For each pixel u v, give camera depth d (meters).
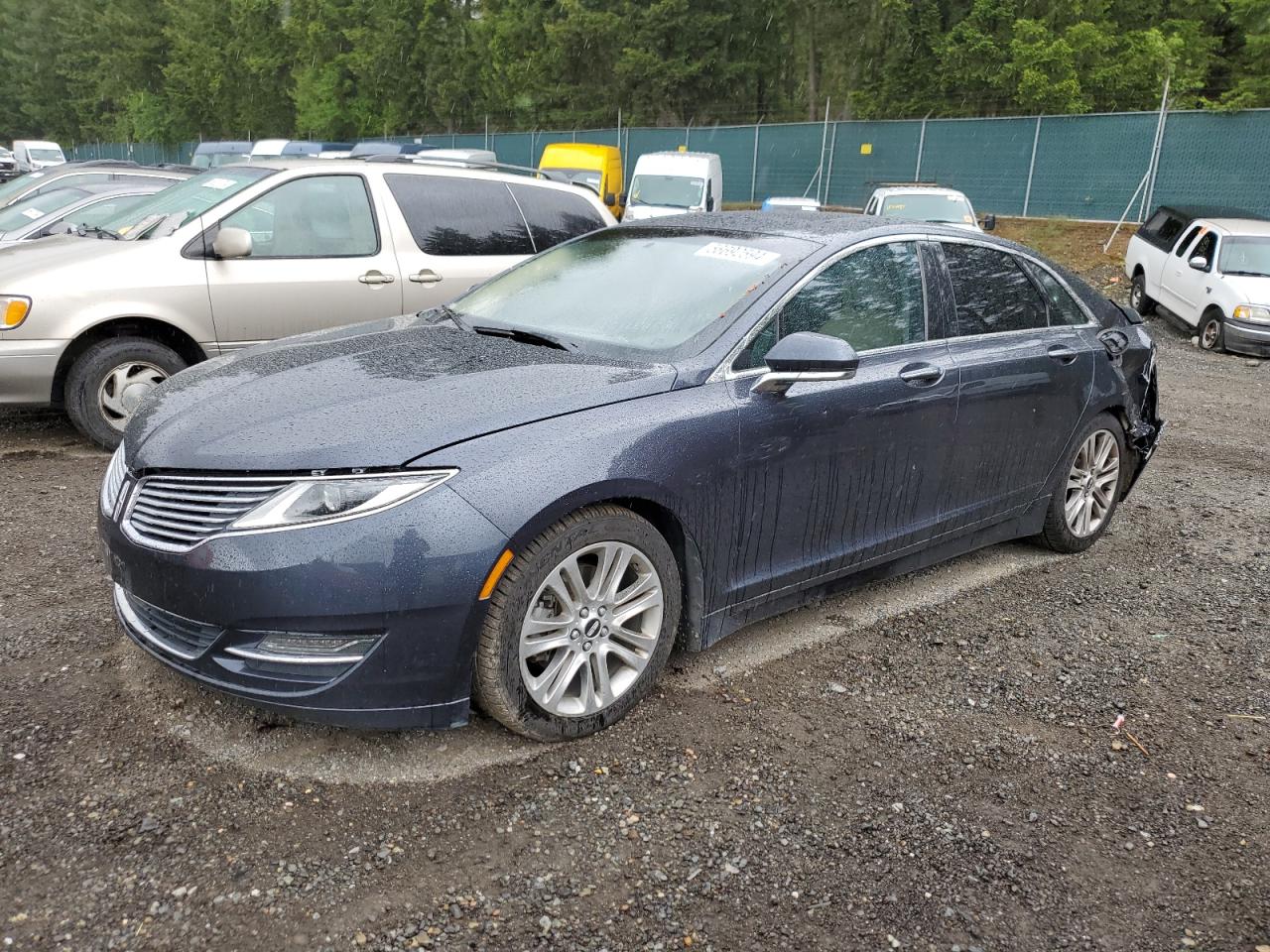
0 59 67.50
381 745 3.04
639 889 2.50
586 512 3.01
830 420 3.66
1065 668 3.87
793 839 2.72
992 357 4.35
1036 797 2.99
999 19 30.31
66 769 2.84
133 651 3.56
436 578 2.71
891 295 4.05
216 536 2.73
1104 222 22.55
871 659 3.86
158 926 2.28
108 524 3.04
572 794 2.86
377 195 6.77
